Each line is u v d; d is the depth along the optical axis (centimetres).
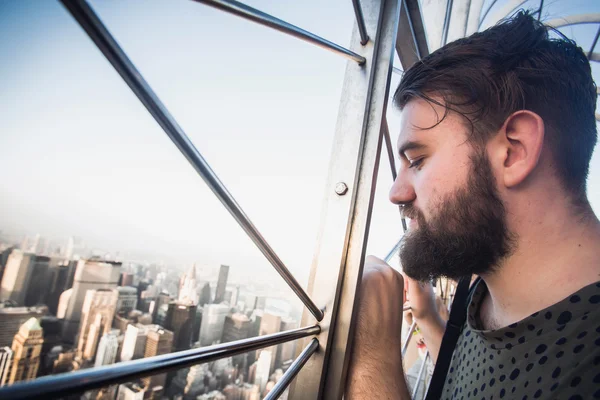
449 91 30
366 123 33
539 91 28
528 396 22
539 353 23
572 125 28
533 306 26
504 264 28
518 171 27
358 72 34
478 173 28
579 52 30
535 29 30
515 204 27
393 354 31
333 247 32
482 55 30
